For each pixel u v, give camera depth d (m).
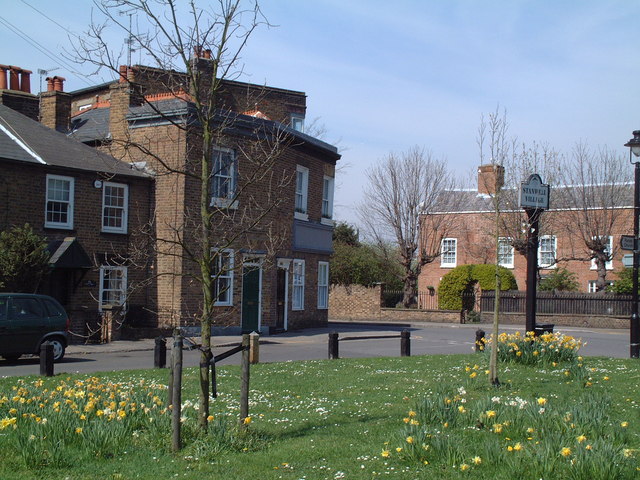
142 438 8.05
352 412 10.12
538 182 15.12
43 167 22.77
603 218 40.62
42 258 21.03
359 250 47.50
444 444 7.20
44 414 8.33
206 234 8.39
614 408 10.08
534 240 15.34
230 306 25.80
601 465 6.27
